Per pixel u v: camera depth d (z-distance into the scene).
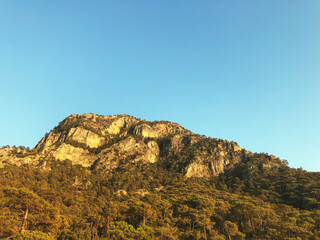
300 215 117.56
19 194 75.06
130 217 102.19
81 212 126.12
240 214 110.31
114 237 75.25
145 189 187.25
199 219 99.19
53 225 79.06
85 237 80.94
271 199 164.88
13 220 76.94
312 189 161.50
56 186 165.00
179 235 90.31
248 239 95.31
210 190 177.50
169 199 133.12
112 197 162.50
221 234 94.19
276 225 95.31
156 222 99.69
